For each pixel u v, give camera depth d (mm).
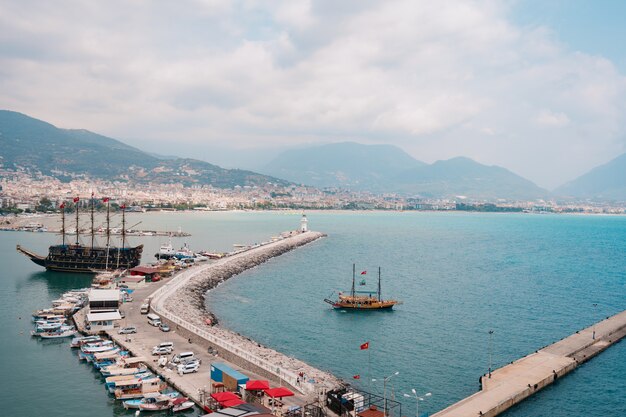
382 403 93938
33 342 124625
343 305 172000
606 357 121812
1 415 83875
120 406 88125
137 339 120750
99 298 143000
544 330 147375
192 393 89500
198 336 118188
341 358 120188
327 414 81250
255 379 94812
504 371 108125
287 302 182375
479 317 162250
